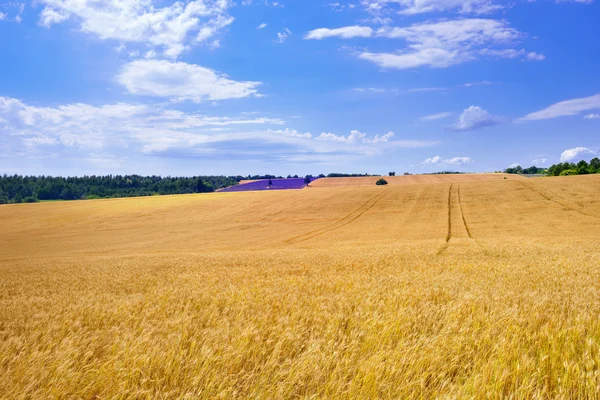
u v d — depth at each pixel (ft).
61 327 24.35
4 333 24.49
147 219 236.84
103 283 61.57
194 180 574.97
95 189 590.96
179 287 49.98
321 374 15.21
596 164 447.83
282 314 25.32
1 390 14.79
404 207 220.84
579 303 26.89
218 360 16.72
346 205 238.68
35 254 156.04
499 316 21.98
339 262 75.41
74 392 14.93
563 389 13.39
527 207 194.90
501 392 13.04
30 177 655.76
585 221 160.25
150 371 16.07
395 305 26.21
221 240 172.14
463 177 429.79
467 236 145.59
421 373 15.01
